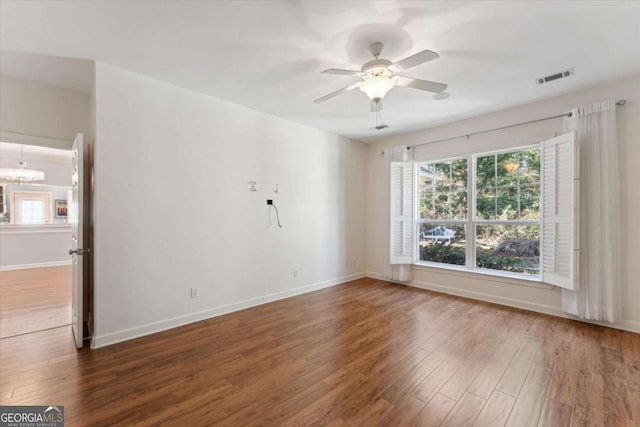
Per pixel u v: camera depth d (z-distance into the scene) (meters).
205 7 1.85
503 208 3.88
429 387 1.96
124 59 2.50
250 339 2.71
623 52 2.38
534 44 2.27
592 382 2.01
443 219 4.46
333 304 3.78
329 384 2.00
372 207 5.37
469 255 4.12
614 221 2.87
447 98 3.34
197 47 2.32
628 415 1.68
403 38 2.19
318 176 4.57
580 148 3.04
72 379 2.03
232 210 3.49
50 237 6.29
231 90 3.13
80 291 2.51
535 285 3.48
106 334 2.58
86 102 3.19
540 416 1.68
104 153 2.57
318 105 3.55
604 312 2.91
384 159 5.09
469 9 1.87
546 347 2.53
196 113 3.17
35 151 5.75
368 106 3.57
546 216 3.35
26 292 4.19
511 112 3.66
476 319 3.22
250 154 3.67
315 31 2.10
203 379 2.05
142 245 2.79
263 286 3.82
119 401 1.80
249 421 1.64
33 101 2.89
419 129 4.55
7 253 5.81
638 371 2.14
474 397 1.86
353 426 1.60
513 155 3.80
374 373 2.13
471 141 4.06
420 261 4.73
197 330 2.92
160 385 1.97
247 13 1.91
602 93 3.02
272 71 2.71
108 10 1.87
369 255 5.41
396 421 1.64
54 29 2.07
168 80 2.90
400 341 2.67
